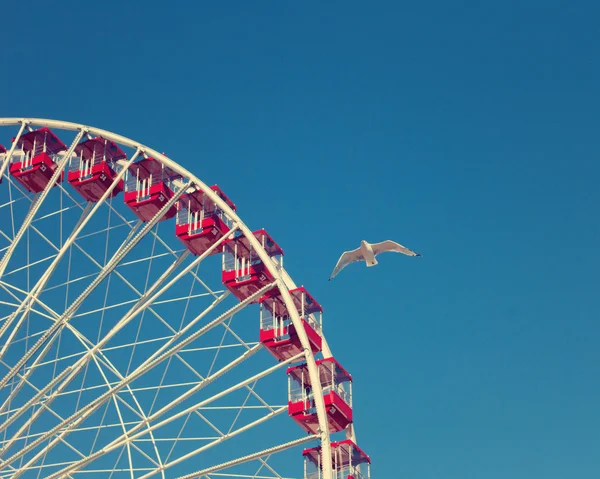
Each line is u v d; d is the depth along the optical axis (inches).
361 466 1621.6
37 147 1834.4
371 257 1184.8
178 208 1781.5
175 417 1483.8
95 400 1466.5
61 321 1501.0
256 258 1708.9
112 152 1838.1
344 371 1676.9
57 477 1462.8
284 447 1435.8
